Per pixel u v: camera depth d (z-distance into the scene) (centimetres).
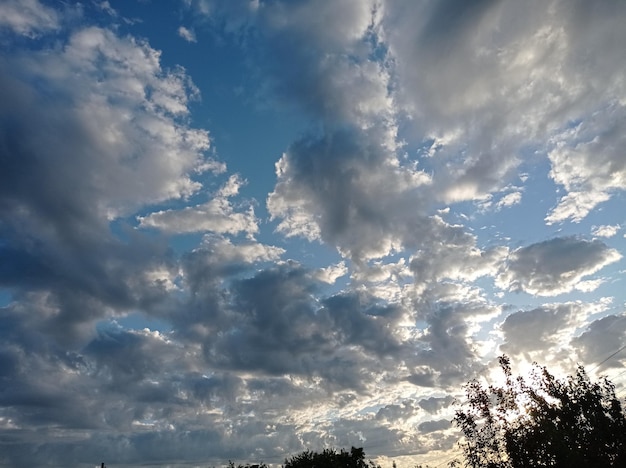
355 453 5172
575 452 2373
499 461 2784
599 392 2620
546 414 2656
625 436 2453
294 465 5116
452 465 2948
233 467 5506
